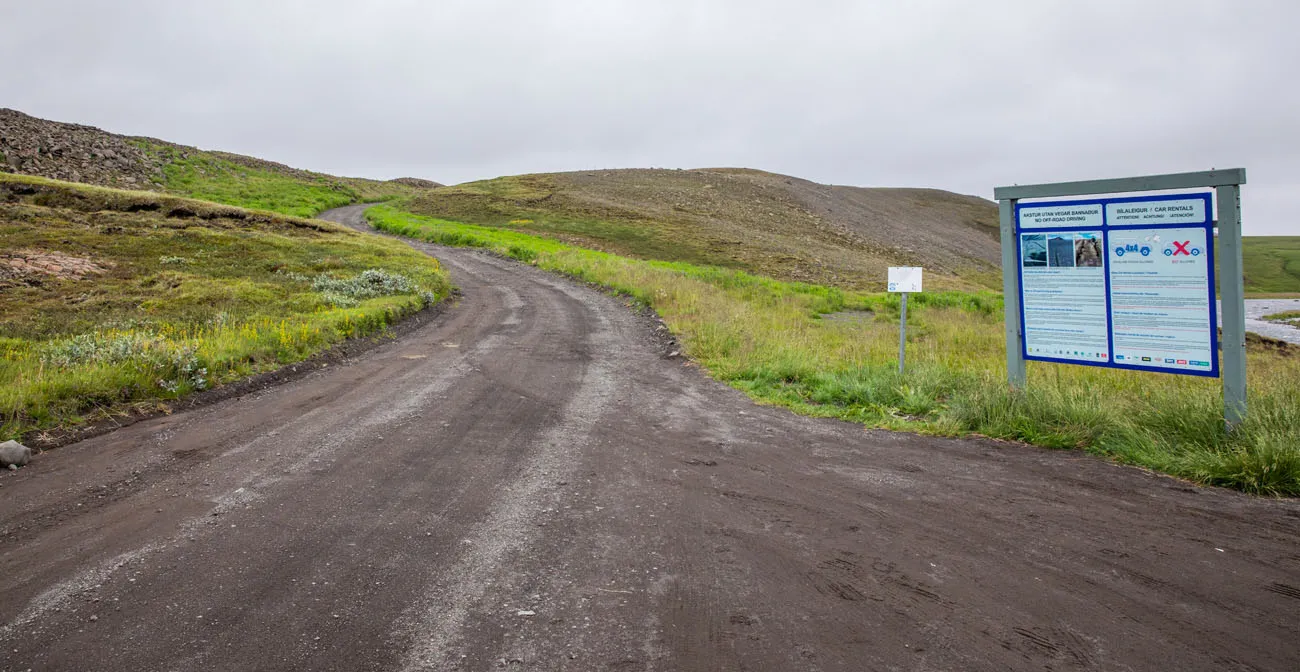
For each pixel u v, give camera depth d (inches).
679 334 555.8
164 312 594.2
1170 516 173.3
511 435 263.1
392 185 4379.9
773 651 112.3
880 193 5369.1
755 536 163.2
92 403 290.5
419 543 158.6
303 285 806.5
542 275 1156.5
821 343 524.1
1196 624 120.2
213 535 162.2
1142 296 252.5
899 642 115.1
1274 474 191.8
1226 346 234.7
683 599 131.3
